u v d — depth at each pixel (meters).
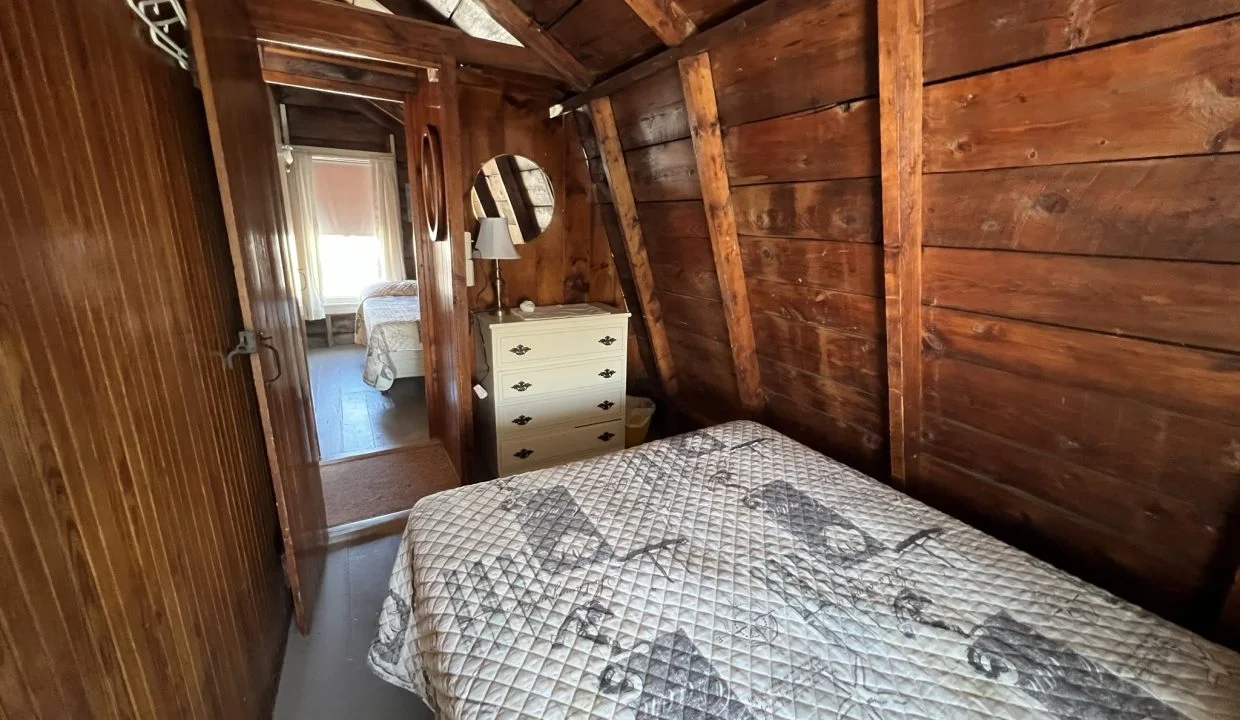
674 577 1.23
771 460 1.80
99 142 0.92
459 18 2.79
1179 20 0.82
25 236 0.69
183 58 1.36
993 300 1.28
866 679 0.98
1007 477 1.51
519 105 2.74
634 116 2.19
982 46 1.06
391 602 1.43
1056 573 1.25
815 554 1.32
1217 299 0.94
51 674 0.65
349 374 4.96
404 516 2.60
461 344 2.65
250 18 1.94
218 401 1.43
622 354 2.93
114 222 0.95
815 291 1.80
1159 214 0.95
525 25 2.11
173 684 0.97
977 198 1.21
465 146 2.69
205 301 1.41
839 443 2.13
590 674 0.98
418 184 3.15
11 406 0.63
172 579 1.02
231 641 1.30
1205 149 0.86
